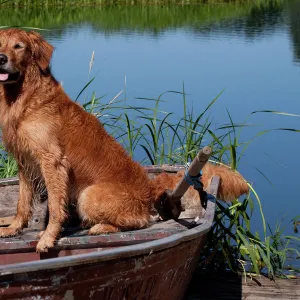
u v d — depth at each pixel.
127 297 3.14
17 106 3.38
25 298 2.89
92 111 4.77
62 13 15.32
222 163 4.38
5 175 4.56
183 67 8.66
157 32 12.64
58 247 3.28
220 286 4.00
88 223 3.53
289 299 3.86
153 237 3.27
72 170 3.47
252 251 4.09
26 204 3.53
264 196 5.04
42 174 3.43
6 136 3.46
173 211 3.55
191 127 4.62
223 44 11.09
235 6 19.03
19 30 3.40
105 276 3.01
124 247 3.02
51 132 3.39
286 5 19.75
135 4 18.44
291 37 12.01
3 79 3.31
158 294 3.29
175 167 4.13
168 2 19.03
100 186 3.45
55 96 3.43
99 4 17.91
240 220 4.46
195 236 3.24
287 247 4.39
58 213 3.35
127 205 3.46
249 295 3.91
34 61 3.39
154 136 4.66
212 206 3.54
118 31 12.49
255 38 11.89
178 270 3.33
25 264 2.83
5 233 3.47
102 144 3.53
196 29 13.34
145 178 3.63
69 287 2.95
